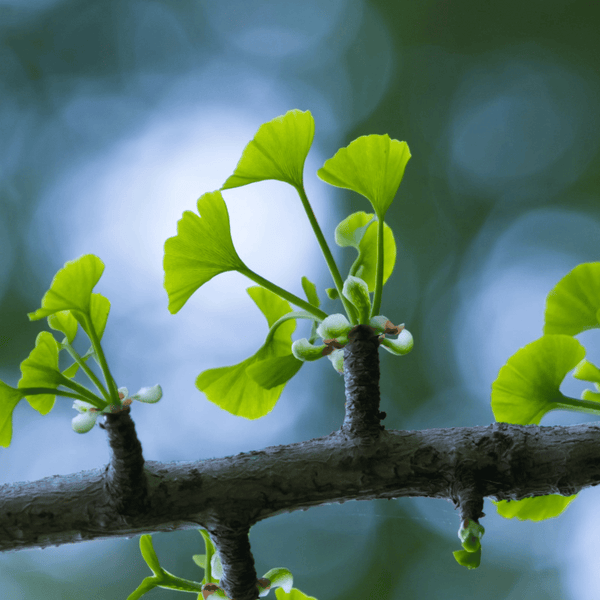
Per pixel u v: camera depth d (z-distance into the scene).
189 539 1.95
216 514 1.03
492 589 2.06
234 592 1.03
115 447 1.03
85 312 1.02
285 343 1.06
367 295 1.04
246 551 1.03
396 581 2.09
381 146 1.04
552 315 1.04
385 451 1.03
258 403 1.06
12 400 1.03
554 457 1.03
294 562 2.11
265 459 1.03
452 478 1.03
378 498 1.03
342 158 1.04
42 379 1.03
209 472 1.03
